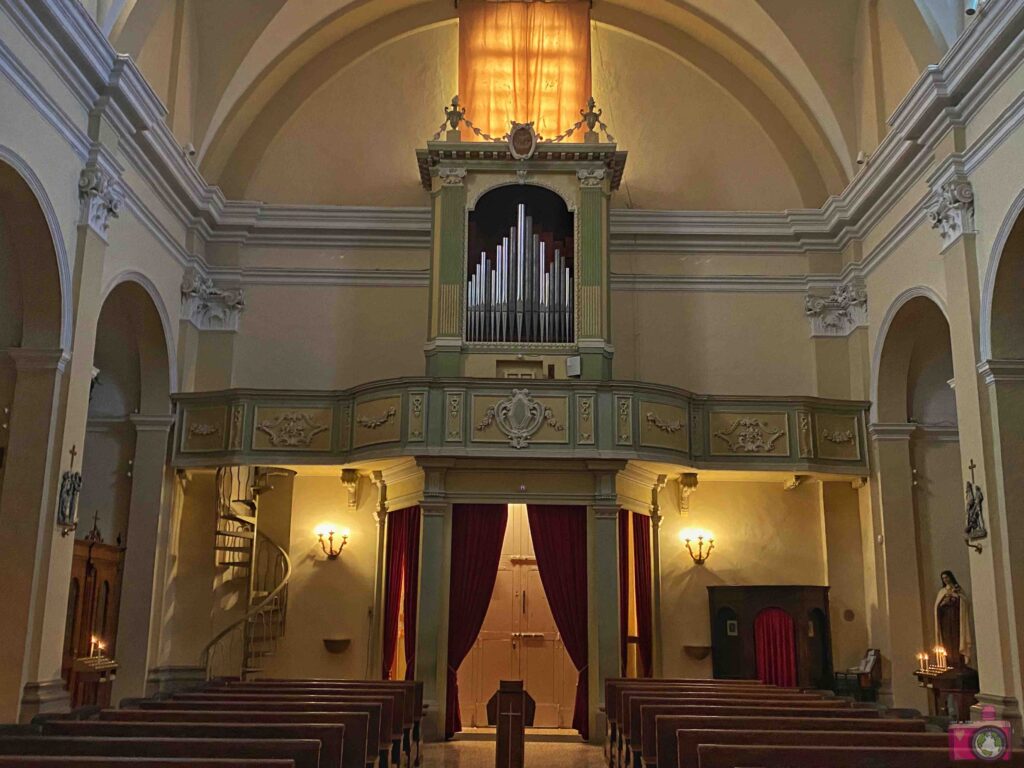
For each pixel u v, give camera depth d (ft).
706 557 44.52
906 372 41.37
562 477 39.04
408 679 38.24
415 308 45.44
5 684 27.73
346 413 40.55
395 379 38.83
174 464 40.93
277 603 43.32
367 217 45.68
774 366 45.09
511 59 46.39
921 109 33.86
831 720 21.89
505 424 38.37
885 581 40.22
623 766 28.66
